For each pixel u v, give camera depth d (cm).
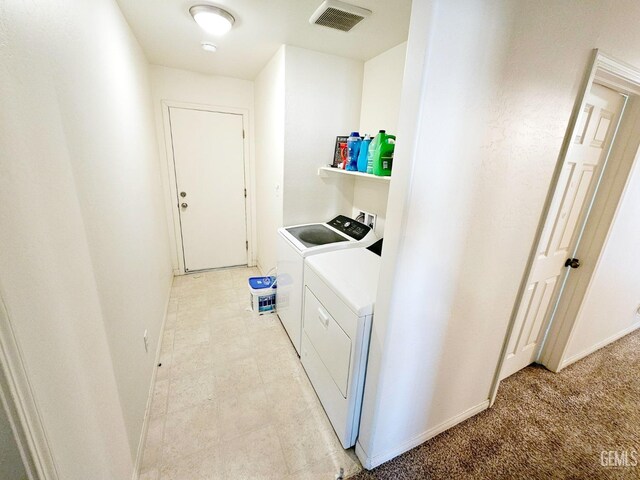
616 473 140
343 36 189
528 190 124
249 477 132
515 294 148
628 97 156
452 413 157
